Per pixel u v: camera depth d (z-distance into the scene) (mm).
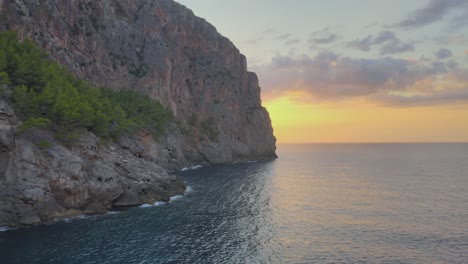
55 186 59969
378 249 51594
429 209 79312
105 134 82750
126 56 150375
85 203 64625
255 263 45312
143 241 51219
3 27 88812
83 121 71812
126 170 79750
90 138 74188
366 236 57938
